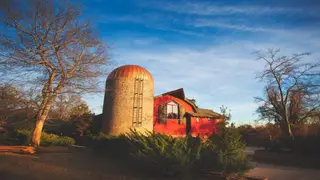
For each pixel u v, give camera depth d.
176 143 8.98
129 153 9.59
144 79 23.25
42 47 17.00
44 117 18.05
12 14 16.17
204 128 29.73
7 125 20.97
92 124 26.19
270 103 25.12
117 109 21.91
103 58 19.38
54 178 7.73
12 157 12.24
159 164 8.18
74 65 17.89
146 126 22.47
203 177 8.39
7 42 15.89
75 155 13.48
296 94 23.52
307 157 14.98
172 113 28.28
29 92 16.58
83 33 18.56
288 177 10.39
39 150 15.63
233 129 9.72
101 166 10.07
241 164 8.65
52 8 17.44
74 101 18.03
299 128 20.66
